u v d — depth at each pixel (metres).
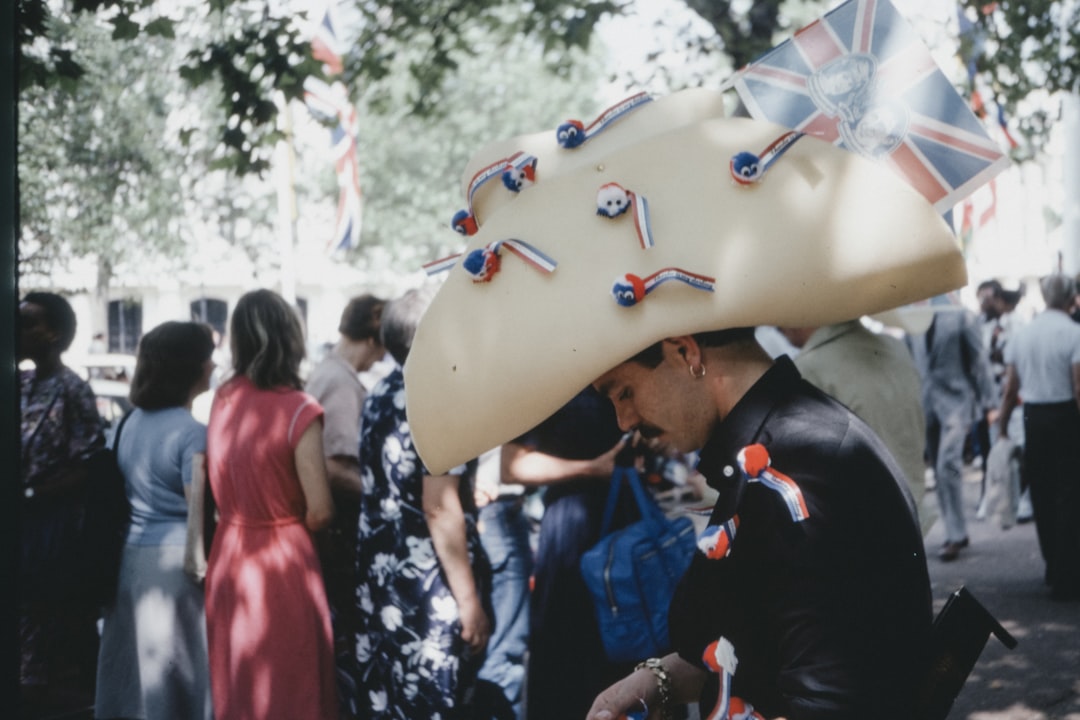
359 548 3.94
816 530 1.60
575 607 3.87
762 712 1.69
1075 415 7.21
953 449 8.54
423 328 1.75
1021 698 5.38
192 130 6.63
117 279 18.30
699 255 1.62
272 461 3.88
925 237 1.65
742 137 1.68
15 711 2.26
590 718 2.01
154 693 4.36
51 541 4.76
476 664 3.96
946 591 7.55
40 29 4.56
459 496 3.82
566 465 3.84
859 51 1.81
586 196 1.70
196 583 4.37
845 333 3.82
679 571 3.70
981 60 8.02
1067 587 7.18
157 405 4.41
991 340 12.30
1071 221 11.20
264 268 24.50
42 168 9.66
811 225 1.63
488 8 8.82
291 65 5.84
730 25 8.35
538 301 1.66
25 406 4.97
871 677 1.56
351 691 4.67
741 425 1.71
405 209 32.69
